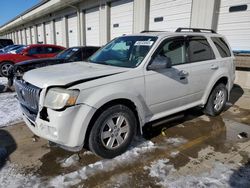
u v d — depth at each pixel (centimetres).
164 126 440
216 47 471
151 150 348
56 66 372
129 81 319
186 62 406
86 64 378
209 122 466
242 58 734
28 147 357
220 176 288
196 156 334
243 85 781
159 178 283
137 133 378
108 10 1369
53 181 276
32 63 688
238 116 504
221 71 468
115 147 320
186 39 410
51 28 2380
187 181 278
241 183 274
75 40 1891
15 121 463
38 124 288
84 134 283
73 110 273
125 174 290
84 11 1662
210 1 809
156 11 1057
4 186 266
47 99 279
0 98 646
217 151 350
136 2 1130
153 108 359
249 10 726
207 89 452
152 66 340
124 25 1269
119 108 312
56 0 2117
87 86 283
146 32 432
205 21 836
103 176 286
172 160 322
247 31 741
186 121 470
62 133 274
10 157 328
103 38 1438
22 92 324
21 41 4084
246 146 366
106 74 310
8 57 995
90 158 326
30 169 300
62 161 318
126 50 387
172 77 372
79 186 268
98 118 296
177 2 948
